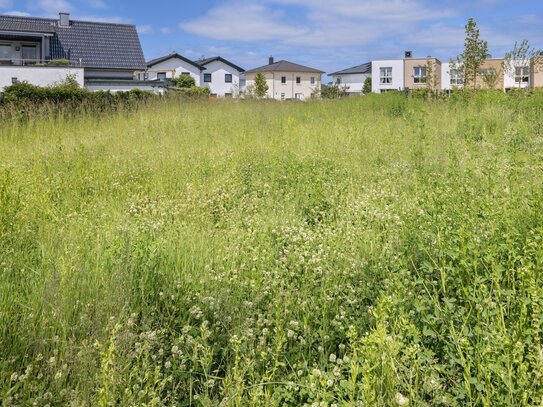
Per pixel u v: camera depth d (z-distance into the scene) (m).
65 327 2.67
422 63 70.25
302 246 3.98
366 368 2.05
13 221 4.36
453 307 2.74
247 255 3.82
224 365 2.62
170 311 3.13
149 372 2.38
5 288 3.06
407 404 2.08
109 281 3.10
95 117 14.62
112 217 5.03
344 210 5.23
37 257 3.79
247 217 4.95
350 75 86.94
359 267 3.53
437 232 3.40
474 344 2.47
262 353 2.38
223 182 6.59
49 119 13.21
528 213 3.95
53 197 5.96
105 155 8.61
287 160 7.51
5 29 37.69
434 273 3.28
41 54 40.34
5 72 31.38
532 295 2.41
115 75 42.88
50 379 2.39
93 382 2.27
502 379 2.14
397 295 2.88
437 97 18.14
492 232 3.39
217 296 3.13
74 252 3.64
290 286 3.24
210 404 2.28
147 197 5.99
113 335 2.35
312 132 10.96
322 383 2.13
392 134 10.18
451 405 2.23
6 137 10.89
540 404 1.97
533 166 5.93
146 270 3.36
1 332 2.65
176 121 13.71
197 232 4.40
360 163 8.01
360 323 2.88
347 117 14.88
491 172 5.00
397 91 21.88
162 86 37.25
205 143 10.12
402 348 2.52
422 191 5.03
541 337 2.49
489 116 12.16
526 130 10.12
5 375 2.37
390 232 4.20
